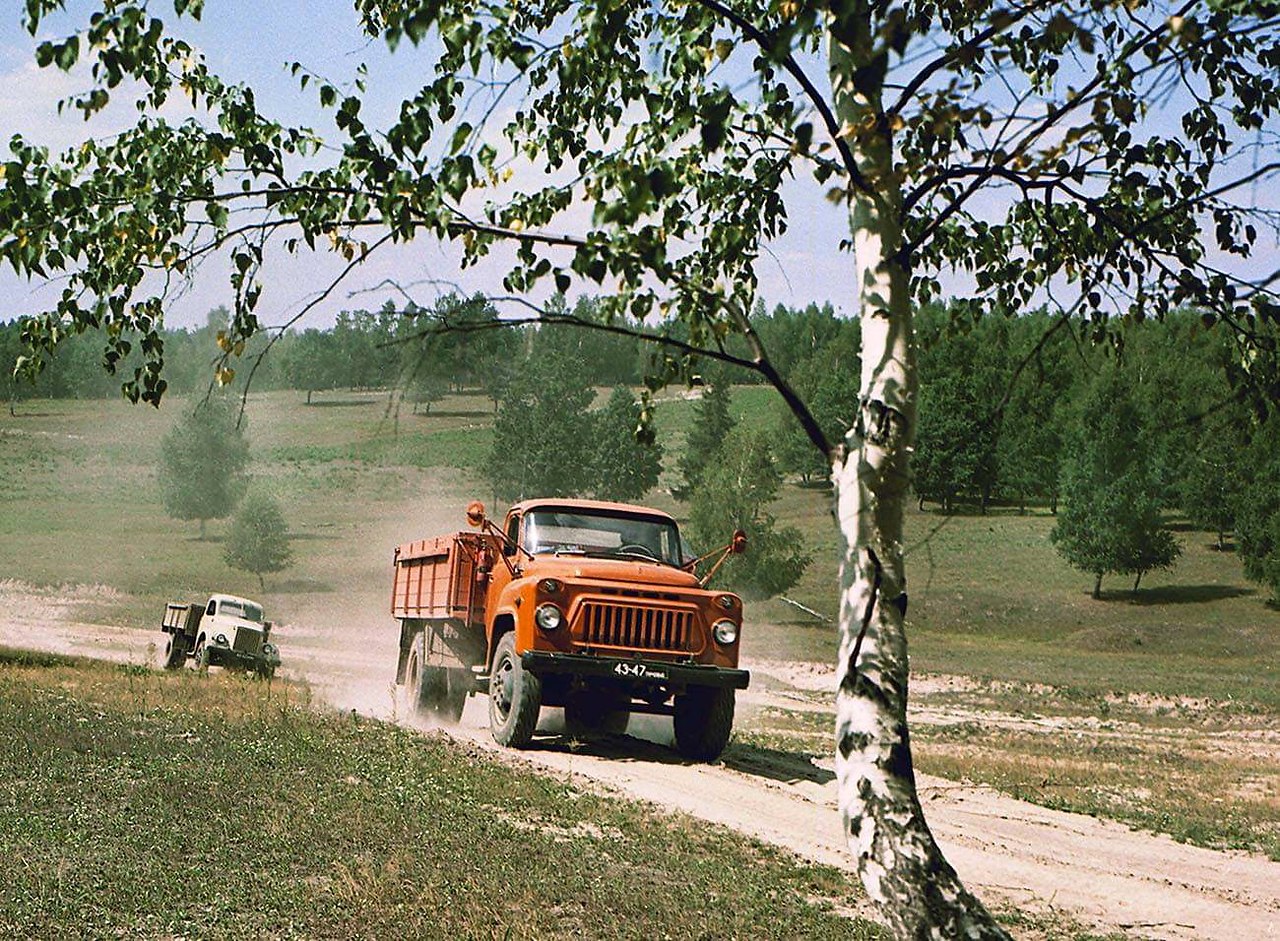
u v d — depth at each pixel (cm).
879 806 484
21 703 1530
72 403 16850
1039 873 1057
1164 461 7462
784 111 640
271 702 1777
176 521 9656
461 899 764
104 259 611
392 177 500
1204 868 1140
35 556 7769
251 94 598
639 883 848
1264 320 554
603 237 477
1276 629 6762
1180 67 420
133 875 775
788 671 4516
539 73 703
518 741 1506
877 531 495
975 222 777
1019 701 3850
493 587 1644
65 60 500
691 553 1650
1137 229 580
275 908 730
